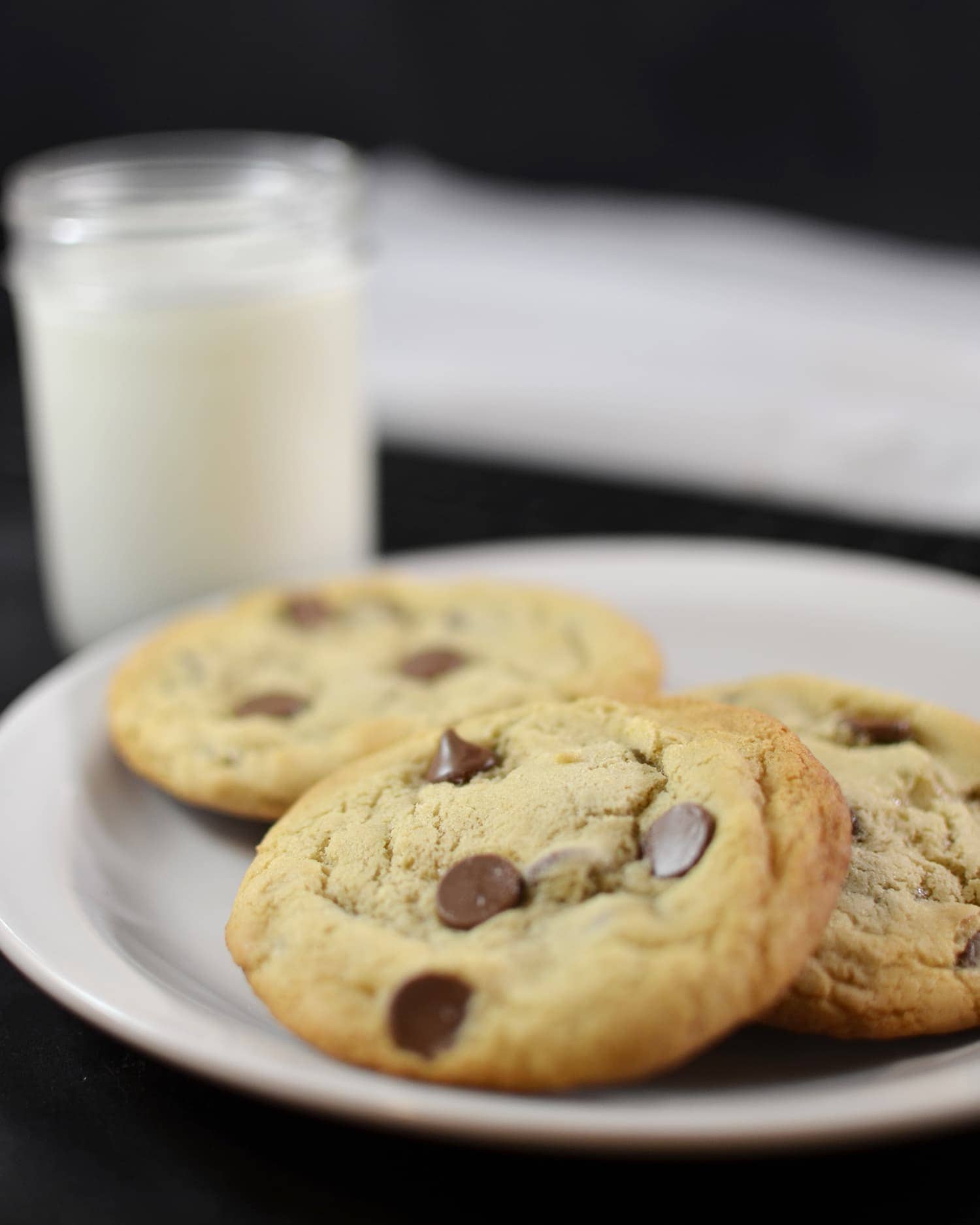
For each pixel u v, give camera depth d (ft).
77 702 1.46
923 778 1.30
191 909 1.33
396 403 1.82
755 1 2.33
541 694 1.40
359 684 1.44
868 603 1.55
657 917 1.18
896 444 1.68
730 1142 1.13
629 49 2.41
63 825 1.37
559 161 2.52
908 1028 1.21
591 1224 1.16
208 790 1.38
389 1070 1.17
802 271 2.12
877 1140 1.14
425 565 1.61
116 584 1.63
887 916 1.24
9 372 2.20
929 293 2.03
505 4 2.44
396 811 1.28
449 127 2.54
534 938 1.19
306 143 1.83
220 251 1.61
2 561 1.79
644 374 1.81
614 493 1.79
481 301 2.04
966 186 2.28
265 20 2.47
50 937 1.26
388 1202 1.17
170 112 2.51
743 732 1.27
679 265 2.16
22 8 2.42
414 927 1.22
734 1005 1.16
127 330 1.58
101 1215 1.17
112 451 1.60
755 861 1.19
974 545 1.68
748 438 1.72
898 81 2.27
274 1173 1.19
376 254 1.69
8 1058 1.26
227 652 1.49
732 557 1.60
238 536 1.63
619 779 1.25
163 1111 1.22
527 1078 1.15
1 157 2.48
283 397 1.62
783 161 2.39
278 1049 1.18
